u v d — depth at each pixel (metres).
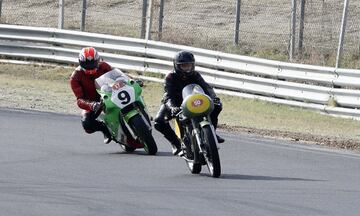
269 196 38.12
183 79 45.91
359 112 76.31
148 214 33.28
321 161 52.09
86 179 41.81
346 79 78.81
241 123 72.44
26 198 36.00
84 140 56.97
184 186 40.28
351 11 107.75
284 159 52.09
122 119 50.78
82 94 52.34
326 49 93.38
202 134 43.53
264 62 84.19
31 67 97.06
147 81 91.00
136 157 50.34
